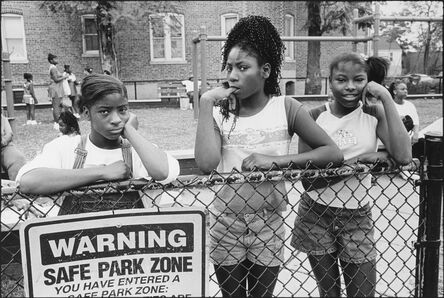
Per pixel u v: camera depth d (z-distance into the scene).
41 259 1.46
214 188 1.99
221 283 2.00
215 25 19.02
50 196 1.53
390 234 3.86
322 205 2.15
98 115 1.73
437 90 20.94
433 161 1.92
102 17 16.23
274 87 1.97
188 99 14.47
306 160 1.80
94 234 1.49
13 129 8.73
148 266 1.55
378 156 1.90
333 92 2.15
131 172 1.81
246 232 1.93
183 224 1.56
